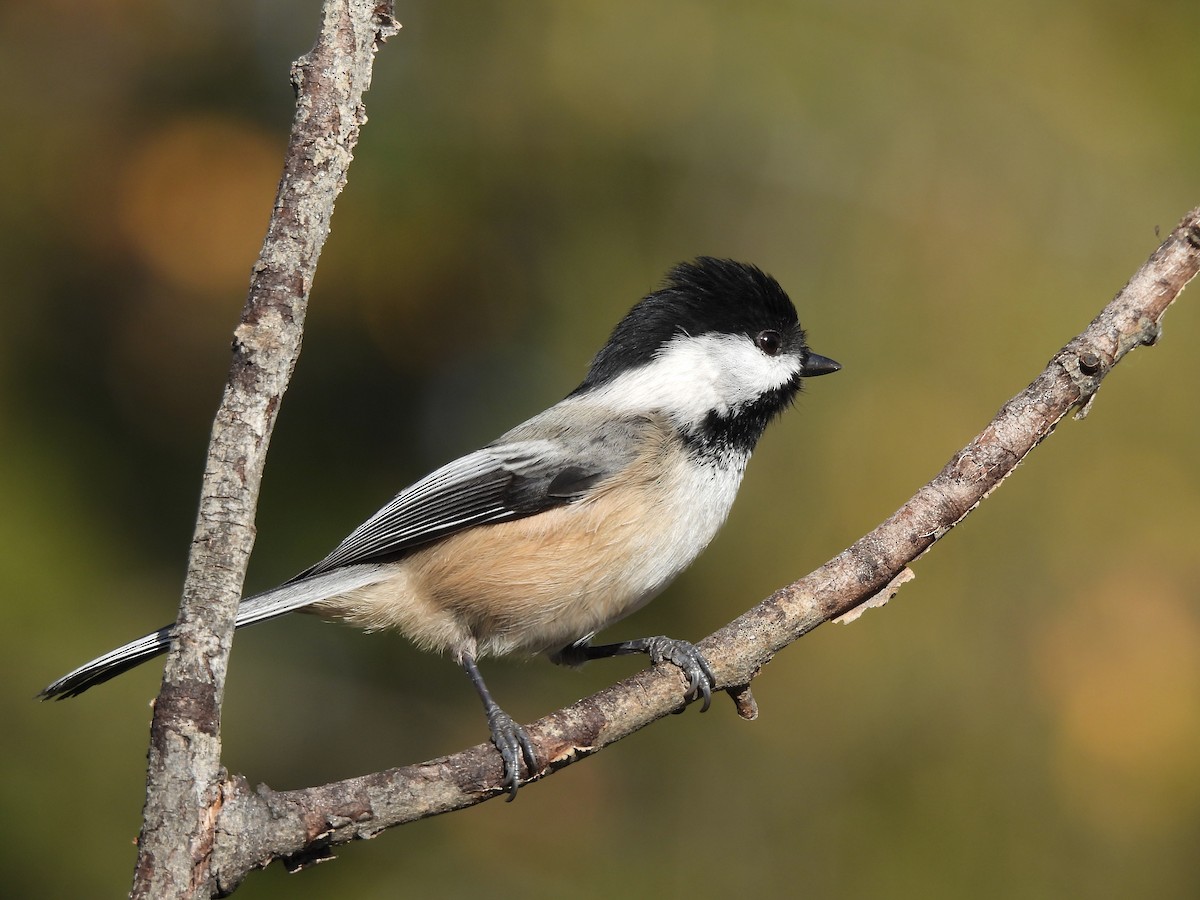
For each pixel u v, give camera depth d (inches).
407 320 407.2
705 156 383.2
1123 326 220.1
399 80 393.4
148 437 398.3
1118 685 313.1
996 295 350.0
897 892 316.8
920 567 327.9
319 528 396.8
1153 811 309.9
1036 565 323.6
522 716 395.2
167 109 413.7
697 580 351.6
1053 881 312.2
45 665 334.0
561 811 360.5
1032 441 221.1
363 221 393.4
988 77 377.4
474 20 388.8
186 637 161.6
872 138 376.2
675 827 343.6
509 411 391.5
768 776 335.3
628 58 383.9
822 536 337.1
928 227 362.9
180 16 409.7
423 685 406.3
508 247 398.0
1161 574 319.3
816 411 343.9
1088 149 366.6
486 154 389.1
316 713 395.5
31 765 325.7
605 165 384.8
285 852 174.6
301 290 170.1
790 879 327.3
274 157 417.7
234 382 166.1
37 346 393.1
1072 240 359.6
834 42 383.2
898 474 334.3
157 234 407.2
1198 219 219.3
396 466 409.4
